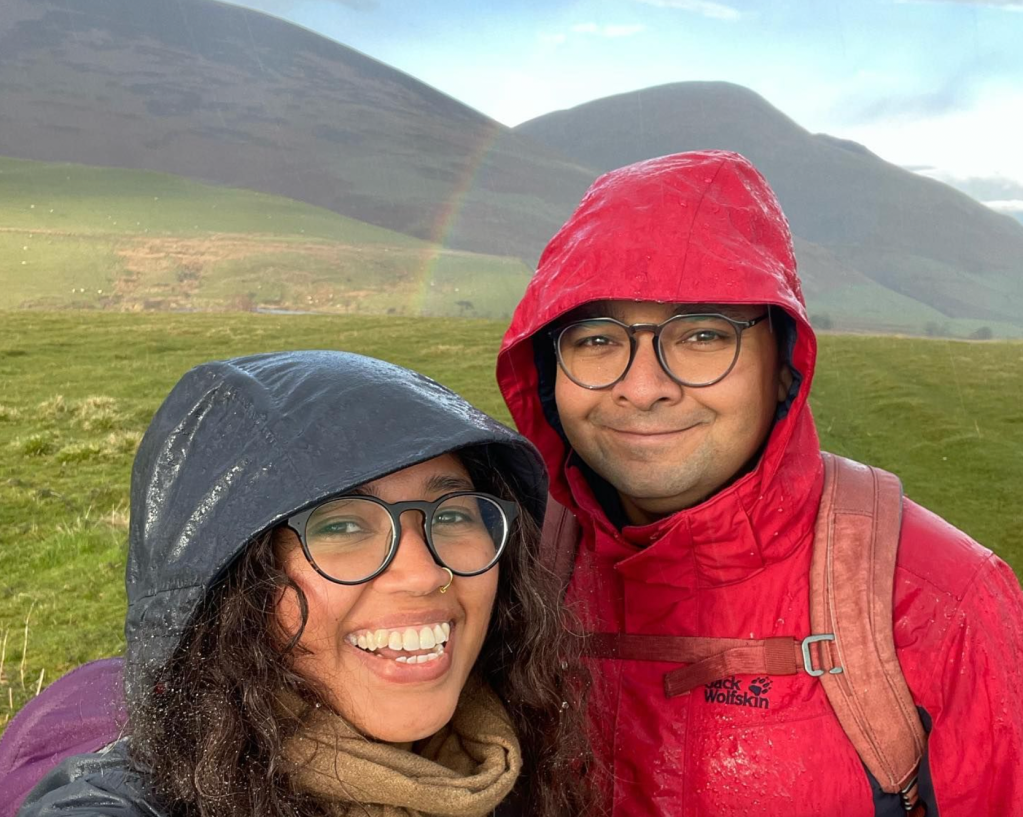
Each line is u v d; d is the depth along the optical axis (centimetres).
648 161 76
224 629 47
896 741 64
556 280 71
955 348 920
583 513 77
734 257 67
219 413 49
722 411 69
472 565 53
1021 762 62
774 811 67
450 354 887
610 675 73
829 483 71
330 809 49
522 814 62
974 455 513
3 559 266
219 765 46
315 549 49
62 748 71
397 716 50
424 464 52
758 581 68
